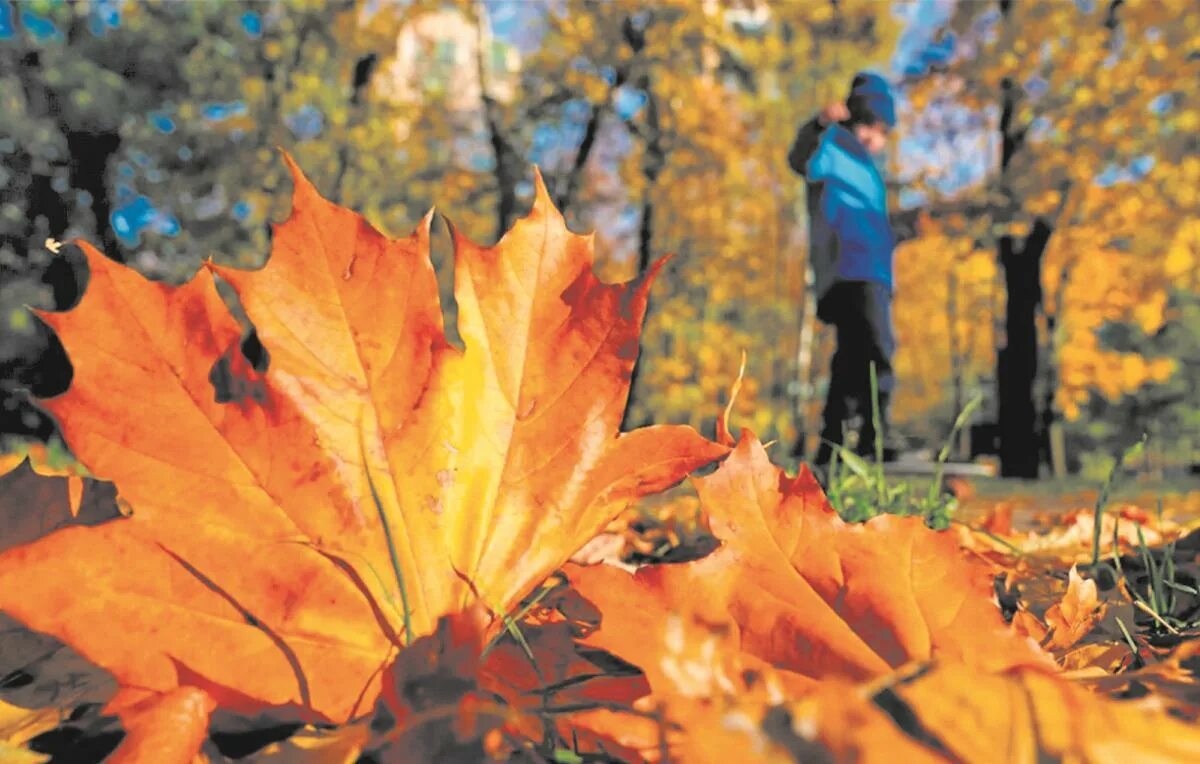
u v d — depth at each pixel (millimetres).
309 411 699
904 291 26812
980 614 737
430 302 756
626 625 696
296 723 681
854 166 6742
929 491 2377
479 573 738
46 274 13914
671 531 2469
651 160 19594
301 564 664
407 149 20297
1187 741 470
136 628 598
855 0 18188
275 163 17234
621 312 810
